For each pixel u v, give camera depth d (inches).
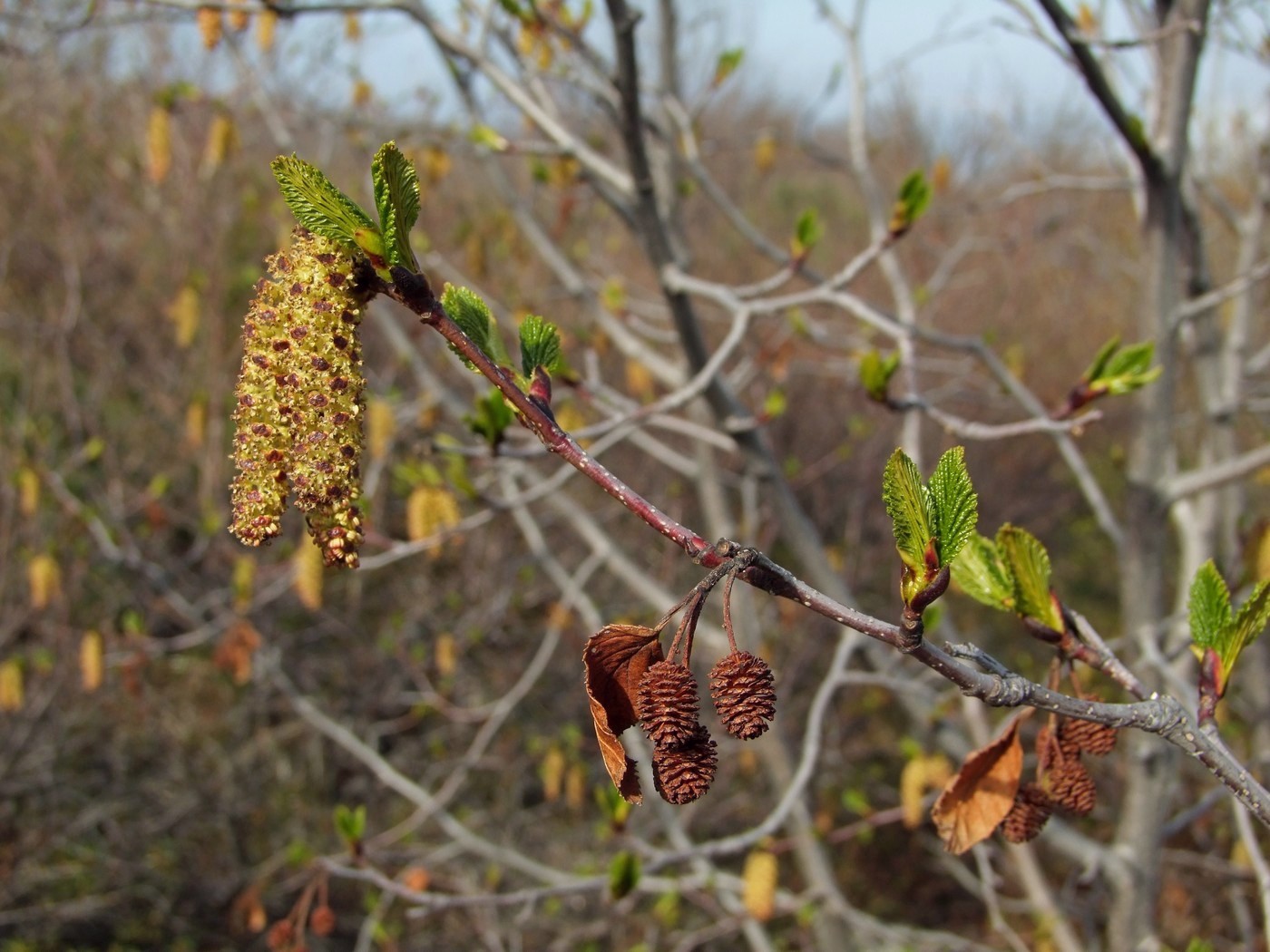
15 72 321.1
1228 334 184.9
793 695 311.6
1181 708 58.6
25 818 256.1
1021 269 442.9
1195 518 169.3
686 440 336.8
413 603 302.5
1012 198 188.2
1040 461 422.3
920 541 47.3
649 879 183.0
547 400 52.7
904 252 399.9
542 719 319.3
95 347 323.6
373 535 145.7
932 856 299.7
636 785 48.2
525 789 319.3
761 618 280.1
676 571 309.9
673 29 196.5
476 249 219.1
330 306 47.6
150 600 271.0
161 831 276.2
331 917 139.2
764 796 299.4
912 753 154.9
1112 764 246.8
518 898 137.2
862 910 289.9
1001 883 165.3
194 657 287.3
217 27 134.0
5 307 315.6
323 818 291.0
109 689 271.4
